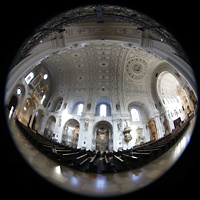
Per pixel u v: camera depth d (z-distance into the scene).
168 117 20.62
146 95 24.38
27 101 19.66
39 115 23.80
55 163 4.11
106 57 22.47
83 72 24.97
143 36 7.70
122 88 24.77
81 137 20.56
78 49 20.88
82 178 3.04
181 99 19.30
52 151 4.90
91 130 21.31
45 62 22.14
